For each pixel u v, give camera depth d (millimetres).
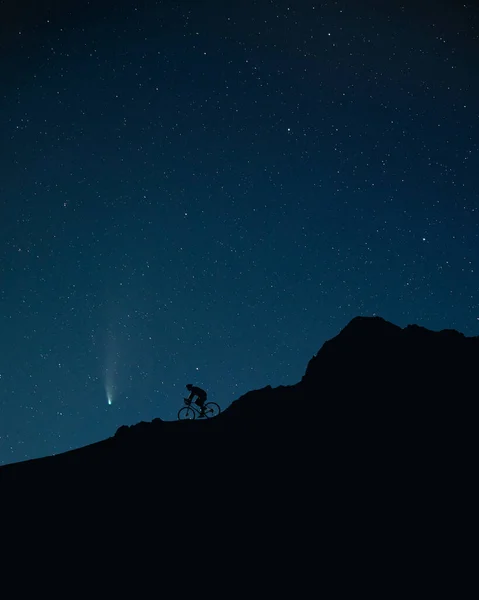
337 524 11617
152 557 11242
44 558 11609
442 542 10672
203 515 12539
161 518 12602
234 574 10422
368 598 9383
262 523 11977
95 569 11062
